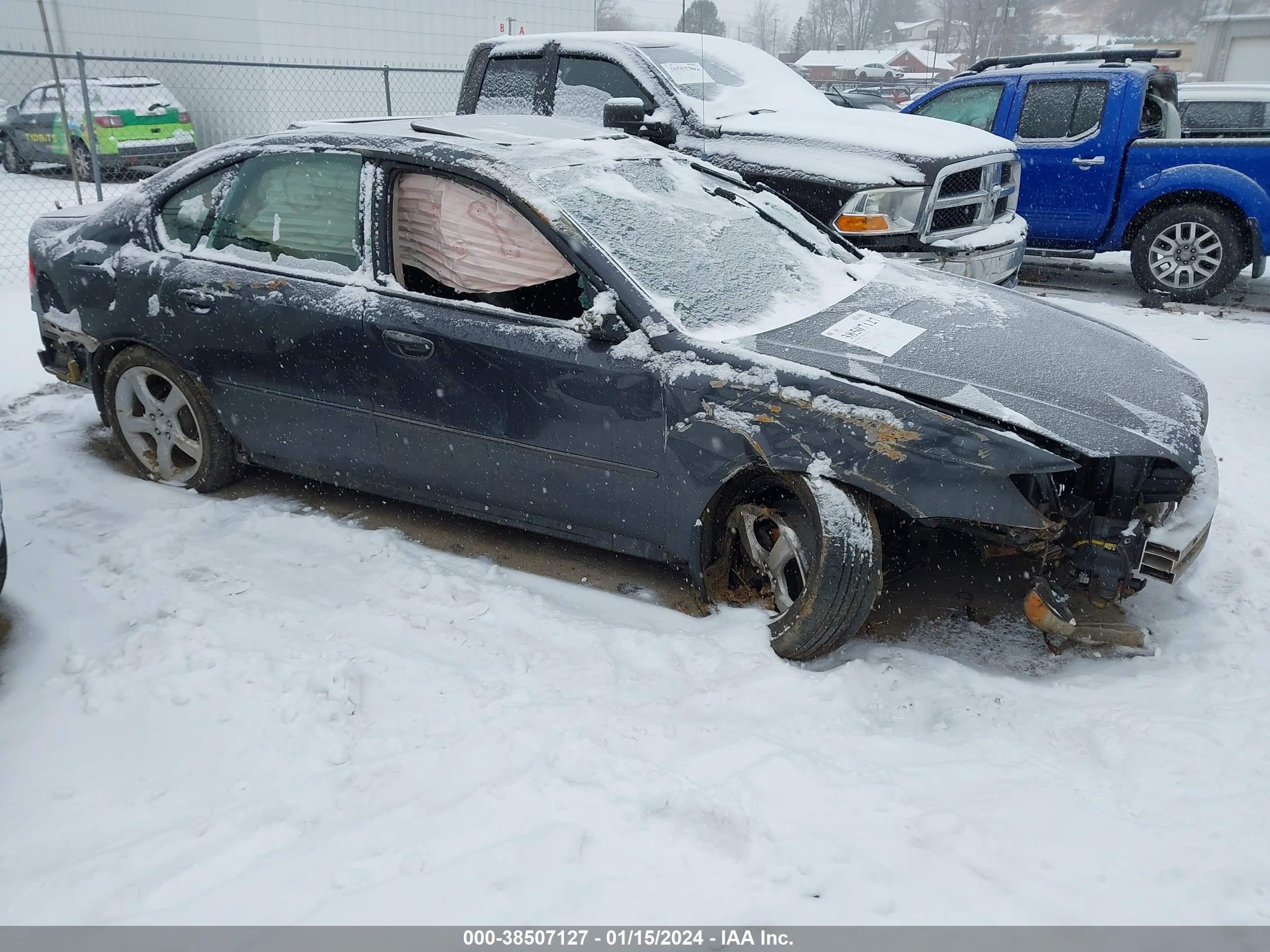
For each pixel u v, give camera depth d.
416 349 3.68
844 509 3.07
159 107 14.17
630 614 3.56
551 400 3.48
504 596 3.59
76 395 5.73
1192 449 3.04
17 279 8.61
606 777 2.59
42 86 14.17
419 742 2.79
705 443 3.24
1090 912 2.17
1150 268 8.64
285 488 4.61
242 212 4.18
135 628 3.34
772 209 4.40
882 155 6.21
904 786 2.63
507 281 3.67
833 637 3.16
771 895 2.20
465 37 17.19
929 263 6.26
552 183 3.70
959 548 4.11
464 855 2.32
